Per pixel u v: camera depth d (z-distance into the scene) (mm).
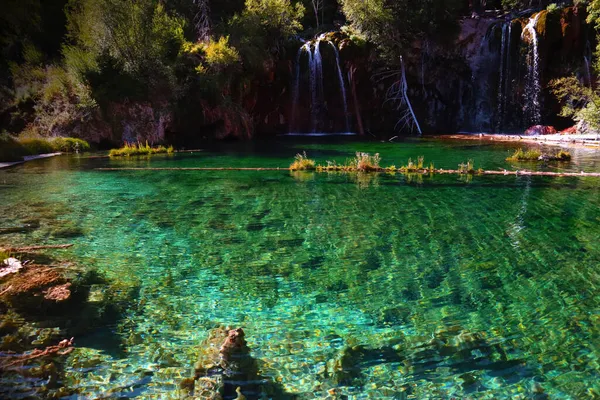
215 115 29375
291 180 14695
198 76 28719
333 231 8898
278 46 34250
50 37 30750
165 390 3971
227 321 5289
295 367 4340
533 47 31828
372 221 9633
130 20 25984
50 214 10234
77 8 28328
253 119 33625
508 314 5418
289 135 33312
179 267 7020
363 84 35250
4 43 29141
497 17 36438
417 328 5109
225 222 9594
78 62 25078
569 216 9938
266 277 6633
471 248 7852
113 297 5910
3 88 25828
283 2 33438
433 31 33625
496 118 34531
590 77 30516
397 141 28266
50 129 24500
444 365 4383
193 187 13492
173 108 27250
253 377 4172
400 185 13688
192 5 35844
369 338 4898
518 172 15586
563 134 28938
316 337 4926
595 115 25344
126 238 8477
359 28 34594
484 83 34750
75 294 5977
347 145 26062
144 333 4988
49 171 16641
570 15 31031
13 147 20609
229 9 39125
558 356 4504
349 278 6582
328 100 34781
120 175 15742
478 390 3994
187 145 26234
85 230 8984
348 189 13102
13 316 5266
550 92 30688
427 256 7473
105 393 3918
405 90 34250
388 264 7133
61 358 4445
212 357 4449
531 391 3971
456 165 17859
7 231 8844
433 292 6078
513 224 9320
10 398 3820
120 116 25672
